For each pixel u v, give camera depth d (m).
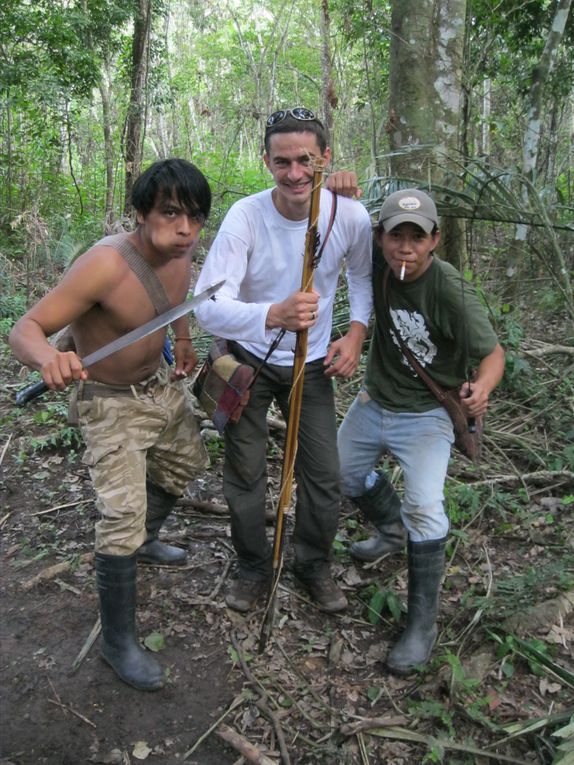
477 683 2.30
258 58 17.20
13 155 11.08
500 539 3.25
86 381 2.38
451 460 3.84
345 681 2.47
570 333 5.14
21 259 8.22
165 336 2.44
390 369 2.63
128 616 2.39
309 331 2.55
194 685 2.44
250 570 2.80
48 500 3.53
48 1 10.76
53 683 2.43
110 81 12.80
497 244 6.09
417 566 2.46
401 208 2.29
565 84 8.36
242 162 14.93
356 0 7.36
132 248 2.21
